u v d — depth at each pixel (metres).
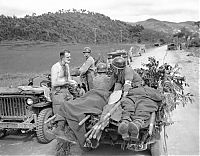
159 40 128.62
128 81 5.93
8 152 6.61
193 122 8.35
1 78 16.61
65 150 6.04
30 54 40.31
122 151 6.36
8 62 29.41
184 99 7.20
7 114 7.19
